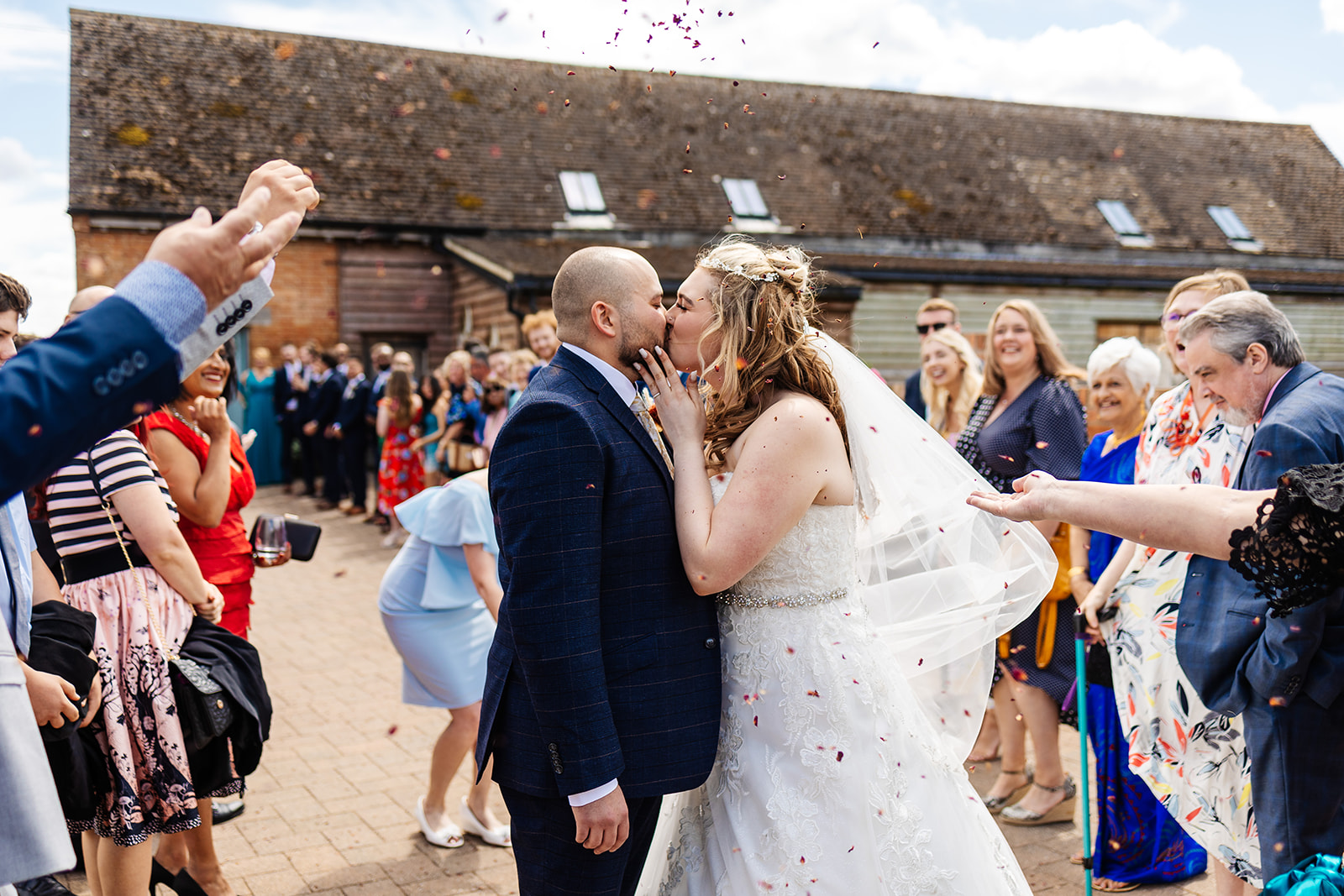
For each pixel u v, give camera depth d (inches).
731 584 78.3
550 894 78.5
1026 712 142.4
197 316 43.8
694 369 87.4
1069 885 123.0
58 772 89.9
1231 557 68.6
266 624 263.7
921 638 98.4
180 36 599.8
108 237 520.7
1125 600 113.7
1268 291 620.1
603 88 672.4
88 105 551.2
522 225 580.7
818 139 687.7
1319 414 87.2
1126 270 609.0
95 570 99.4
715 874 83.3
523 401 77.3
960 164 705.0
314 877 125.9
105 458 99.3
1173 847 124.6
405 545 135.5
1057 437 143.4
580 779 72.7
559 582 73.1
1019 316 149.1
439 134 611.5
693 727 78.6
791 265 86.1
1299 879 69.5
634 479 78.1
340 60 626.8
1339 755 84.4
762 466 78.7
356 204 563.8
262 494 540.7
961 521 99.0
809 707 80.7
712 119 676.1
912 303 564.1
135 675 98.0
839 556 84.5
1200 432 109.3
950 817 84.0
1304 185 784.9
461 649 132.4
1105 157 749.9
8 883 50.8
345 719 189.0
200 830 115.9
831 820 79.5
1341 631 81.7
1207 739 102.7
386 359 451.5
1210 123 813.2
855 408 91.0
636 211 602.5
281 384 538.9
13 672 53.2
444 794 136.6
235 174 548.1
